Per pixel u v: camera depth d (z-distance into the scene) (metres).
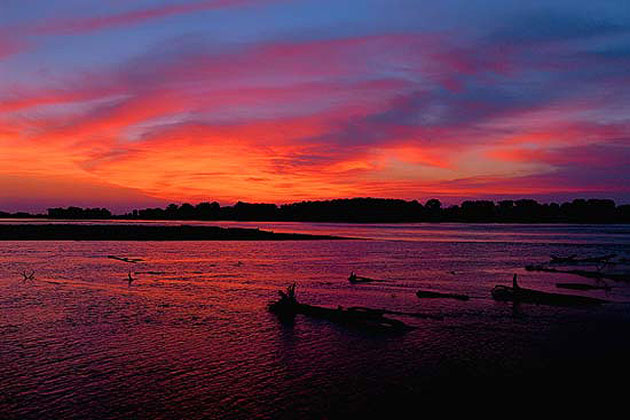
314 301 31.52
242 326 23.77
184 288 36.00
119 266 50.19
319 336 21.92
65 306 28.38
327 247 85.69
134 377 16.56
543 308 28.89
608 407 14.18
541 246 92.88
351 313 24.97
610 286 39.53
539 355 19.23
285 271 48.25
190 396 15.01
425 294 33.47
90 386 15.73
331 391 15.43
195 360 18.42
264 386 15.83
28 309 27.41
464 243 101.62
